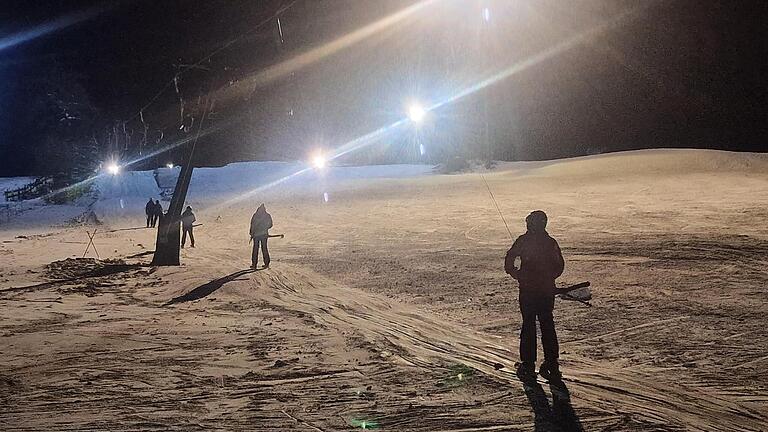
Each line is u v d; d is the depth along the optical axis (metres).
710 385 6.94
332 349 8.73
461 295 12.93
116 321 10.98
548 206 31.27
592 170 47.00
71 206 47.69
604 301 11.65
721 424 5.80
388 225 28.03
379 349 8.62
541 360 8.02
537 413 6.10
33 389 7.14
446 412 6.16
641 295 12.07
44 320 11.12
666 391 6.73
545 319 7.27
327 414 6.19
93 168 60.56
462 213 30.64
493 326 10.11
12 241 27.31
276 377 7.46
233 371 7.75
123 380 7.43
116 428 5.92
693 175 40.50
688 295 11.92
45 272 17.11
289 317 11.13
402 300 12.67
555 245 7.36
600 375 7.32
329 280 15.54
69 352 8.78
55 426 5.98
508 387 6.88
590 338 9.10
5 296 13.76
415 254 19.67
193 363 8.15
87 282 15.53
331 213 33.97
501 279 14.69
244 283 14.66
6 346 9.16
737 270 14.30
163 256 18.31
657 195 32.88
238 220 34.31
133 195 52.59
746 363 7.73
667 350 8.36
